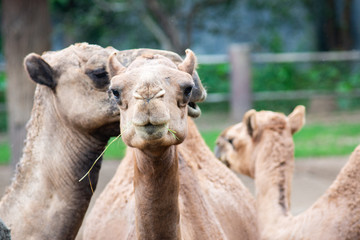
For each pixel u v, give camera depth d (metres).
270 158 18.16
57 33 74.06
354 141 44.91
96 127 13.81
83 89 13.74
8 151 45.69
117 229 14.75
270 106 59.47
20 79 31.34
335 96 59.12
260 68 63.72
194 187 14.19
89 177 14.39
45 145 14.32
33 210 14.19
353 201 15.09
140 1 72.06
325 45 79.19
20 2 31.34
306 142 45.06
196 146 17.00
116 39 77.19
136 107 8.88
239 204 17.19
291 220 16.58
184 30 80.19
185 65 10.39
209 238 13.44
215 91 60.62
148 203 10.56
